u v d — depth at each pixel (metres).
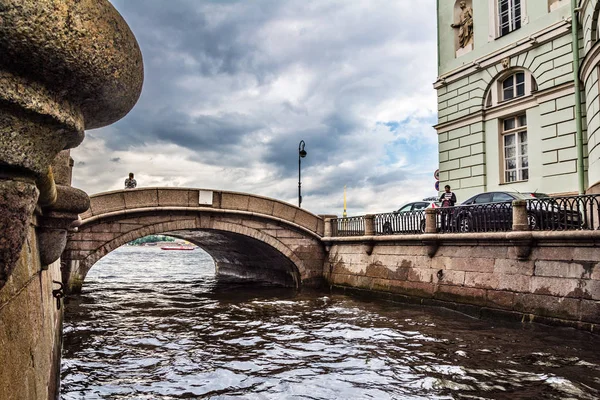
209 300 18.02
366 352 9.27
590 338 10.03
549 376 7.50
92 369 8.11
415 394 6.80
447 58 23.11
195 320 13.23
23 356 2.08
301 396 6.76
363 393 6.87
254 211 20.36
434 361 8.51
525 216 11.92
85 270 17.47
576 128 16.64
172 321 13.07
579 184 16.20
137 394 6.80
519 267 12.08
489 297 12.80
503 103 19.86
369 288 18.03
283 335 11.02
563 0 17.73
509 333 10.85
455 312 13.84
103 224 17.88
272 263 25.19
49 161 1.42
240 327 12.09
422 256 15.55
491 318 12.62
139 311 15.06
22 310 2.12
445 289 14.41
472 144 21.31
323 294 19.47
